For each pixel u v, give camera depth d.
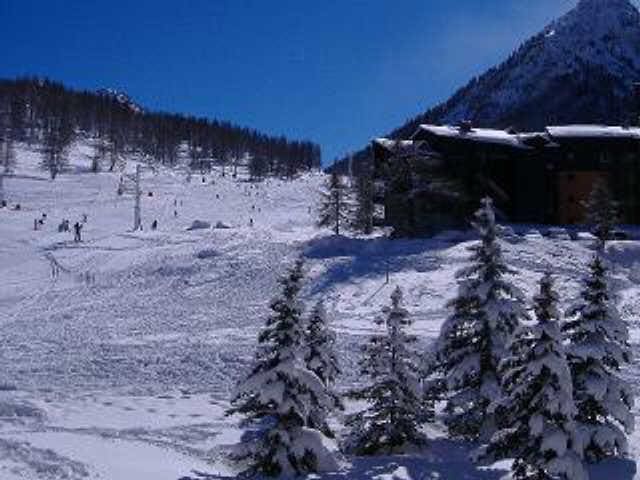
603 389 21.55
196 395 31.41
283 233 79.12
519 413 20.25
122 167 182.25
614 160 80.00
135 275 61.72
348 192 86.69
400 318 24.22
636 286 52.38
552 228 68.44
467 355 24.62
